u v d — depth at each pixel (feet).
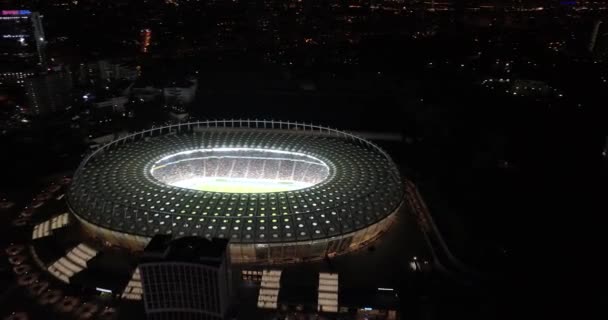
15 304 472.85
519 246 561.43
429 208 644.27
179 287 411.75
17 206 654.53
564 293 488.85
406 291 490.08
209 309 418.31
